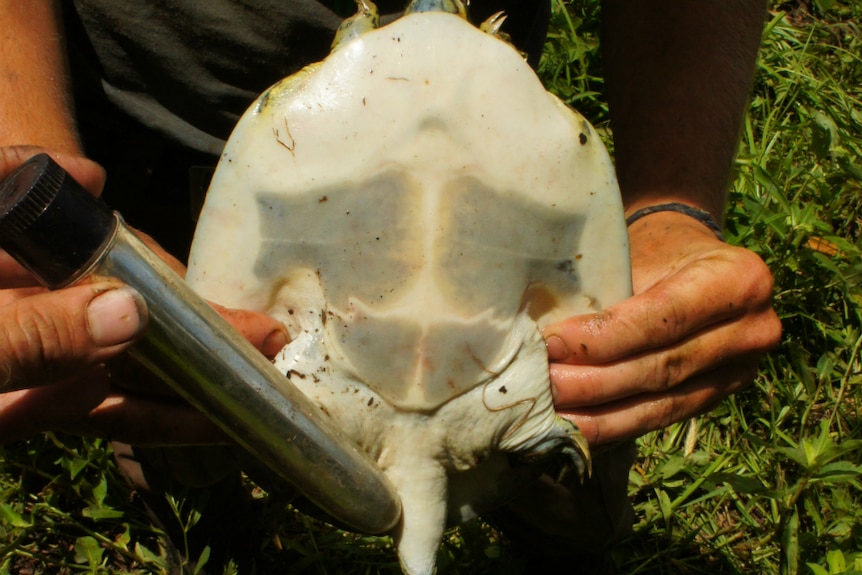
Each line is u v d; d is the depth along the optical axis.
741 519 0.92
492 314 0.61
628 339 0.62
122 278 0.52
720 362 0.66
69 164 0.61
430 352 0.61
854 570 0.77
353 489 0.57
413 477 0.62
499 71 0.60
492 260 0.61
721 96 0.76
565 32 1.36
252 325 0.61
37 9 0.70
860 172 1.13
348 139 0.60
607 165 0.61
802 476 0.90
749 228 1.07
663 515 0.91
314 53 0.76
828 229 1.06
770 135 1.31
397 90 0.60
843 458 0.96
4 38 0.68
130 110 0.77
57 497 0.89
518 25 0.79
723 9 0.76
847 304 1.09
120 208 0.82
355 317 0.61
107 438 0.64
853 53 1.46
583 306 0.63
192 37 0.75
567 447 0.63
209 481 0.79
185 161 0.81
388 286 0.61
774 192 1.07
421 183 0.60
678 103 0.75
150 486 0.80
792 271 1.08
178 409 0.62
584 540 0.81
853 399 1.03
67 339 0.52
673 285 0.63
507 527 0.83
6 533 0.86
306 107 0.60
